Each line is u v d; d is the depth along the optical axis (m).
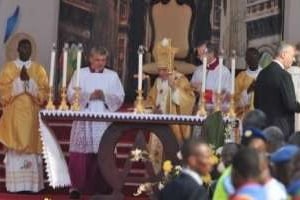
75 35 30.31
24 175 23.86
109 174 20.81
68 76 29.03
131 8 30.70
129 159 20.75
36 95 24.03
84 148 22.52
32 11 30.12
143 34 30.56
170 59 22.88
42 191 24.31
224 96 23.23
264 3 30.36
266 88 19.16
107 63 30.59
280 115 19.06
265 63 27.61
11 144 23.62
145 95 28.09
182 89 22.89
